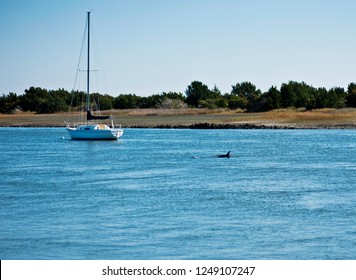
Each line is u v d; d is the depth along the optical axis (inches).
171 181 3467.0
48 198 2942.9
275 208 2667.3
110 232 2256.4
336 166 4160.9
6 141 6879.9
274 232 2250.2
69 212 2608.3
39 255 1991.9
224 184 3346.5
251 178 3577.8
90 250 2038.6
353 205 2716.5
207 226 2341.3
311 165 4232.3
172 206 2723.9
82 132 6712.6
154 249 2044.8
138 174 3794.3
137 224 2377.0
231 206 2719.0
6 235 2224.4
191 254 1991.9
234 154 5088.6
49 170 4047.7
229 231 2267.5
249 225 2357.3
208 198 2908.5
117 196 2982.3
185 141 6688.0
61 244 2106.3
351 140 6589.6
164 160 4643.2
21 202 2844.5
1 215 2554.1
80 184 3380.9
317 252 2010.3
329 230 2276.1
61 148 5876.0
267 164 4315.9
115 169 4087.1
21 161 4660.4
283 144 6112.2
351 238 2166.6
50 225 2367.1
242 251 2022.6
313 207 2677.2
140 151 5452.8
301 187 3228.3
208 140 6811.0
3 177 3688.5
